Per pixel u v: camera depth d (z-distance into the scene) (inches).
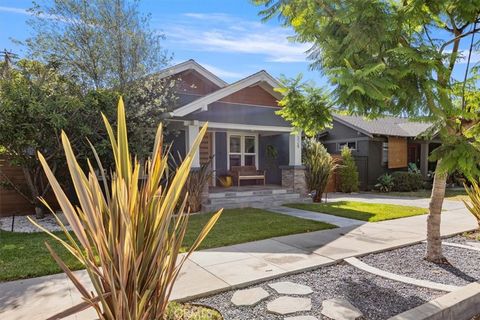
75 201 343.0
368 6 126.4
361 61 140.0
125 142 86.3
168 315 113.5
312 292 140.1
